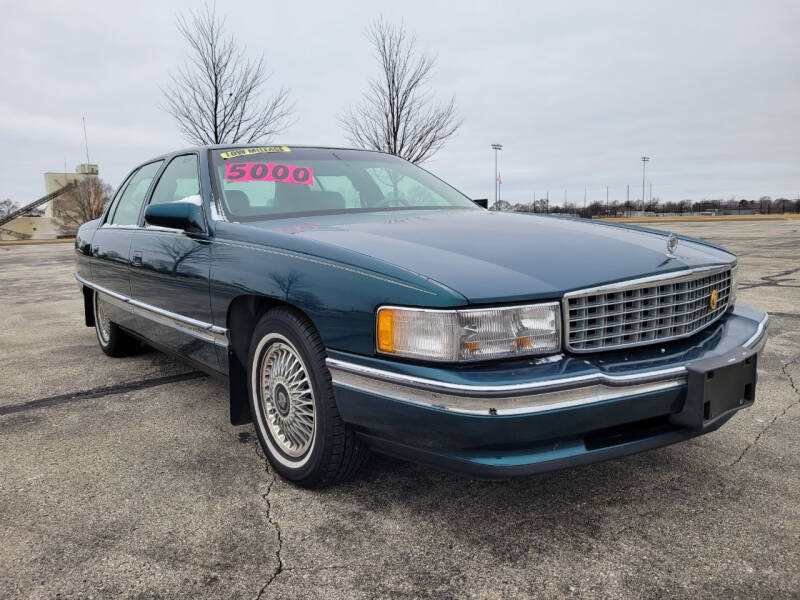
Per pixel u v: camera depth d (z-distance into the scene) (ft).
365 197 10.68
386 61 47.52
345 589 5.89
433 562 6.31
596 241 7.80
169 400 11.77
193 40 43.39
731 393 7.08
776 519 7.04
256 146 11.27
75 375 13.67
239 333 8.85
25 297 27.61
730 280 8.54
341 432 7.27
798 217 138.51
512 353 6.16
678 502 7.46
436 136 48.29
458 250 7.14
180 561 6.38
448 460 6.29
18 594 5.83
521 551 6.48
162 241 10.57
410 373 6.17
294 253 7.57
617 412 6.25
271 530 6.97
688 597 5.69
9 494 7.89
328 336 6.94
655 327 6.98
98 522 7.17
